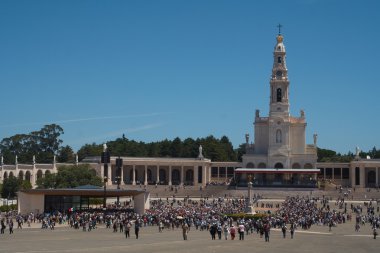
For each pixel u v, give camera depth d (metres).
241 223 77.12
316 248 62.16
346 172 194.00
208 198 156.38
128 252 53.12
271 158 185.38
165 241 66.00
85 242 63.22
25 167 181.12
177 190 166.88
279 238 75.75
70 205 112.75
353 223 109.12
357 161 180.88
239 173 179.38
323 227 100.44
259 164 186.88
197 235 77.31
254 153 191.25
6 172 183.62
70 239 67.19
